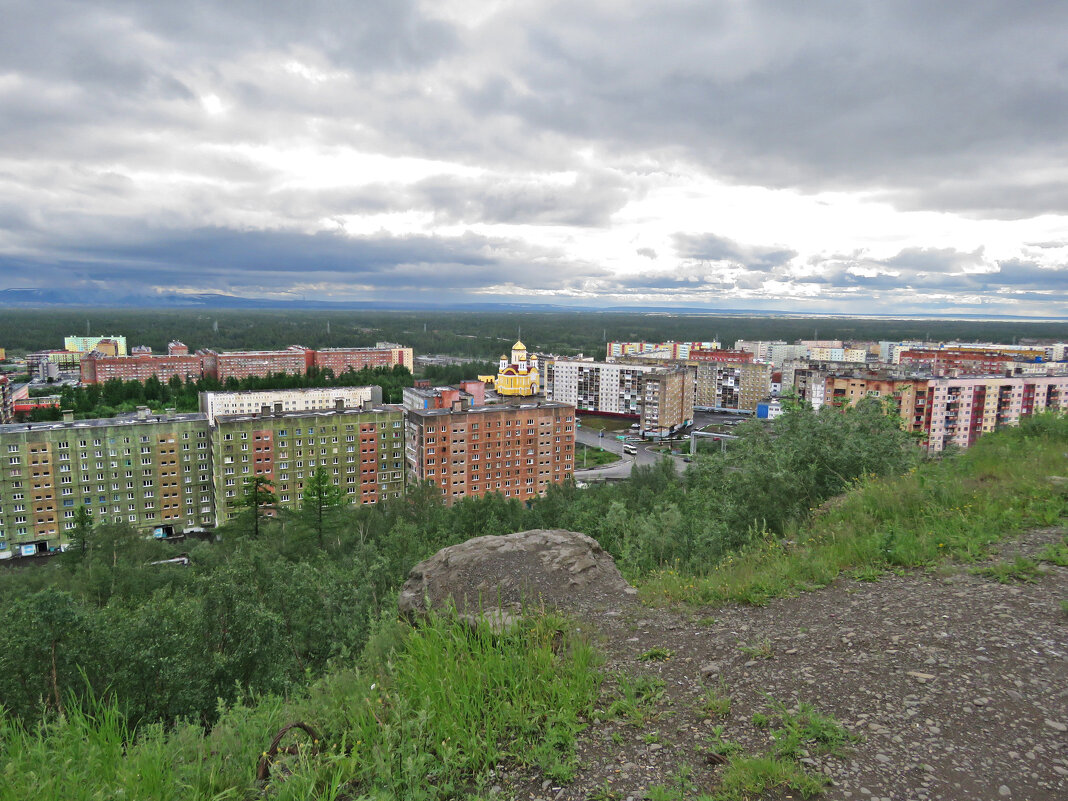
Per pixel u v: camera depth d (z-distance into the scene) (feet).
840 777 16.19
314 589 71.20
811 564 32.35
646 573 44.86
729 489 54.49
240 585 65.41
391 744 18.72
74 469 218.79
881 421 60.18
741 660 23.36
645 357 624.59
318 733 20.65
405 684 22.04
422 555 112.06
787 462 49.96
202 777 18.42
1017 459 45.70
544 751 18.49
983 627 23.45
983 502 37.19
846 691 20.25
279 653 58.95
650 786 16.71
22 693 51.83
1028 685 19.43
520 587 33.12
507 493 250.98
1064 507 34.96
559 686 21.47
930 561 30.99
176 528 237.86
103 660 54.13
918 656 21.90
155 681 53.98
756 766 16.46
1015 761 16.15
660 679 22.63
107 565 139.03
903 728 17.98
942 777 15.83
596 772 17.69
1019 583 27.17
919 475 42.52
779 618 27.07
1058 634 22.33
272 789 17.74
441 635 24.80
